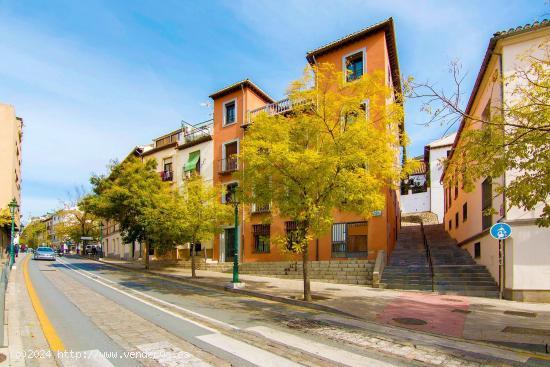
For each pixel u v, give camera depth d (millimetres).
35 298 11891
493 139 7695
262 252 23500
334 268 18094
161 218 20922
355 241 19500
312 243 20922
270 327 7992
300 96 11891
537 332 7789
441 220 34781
